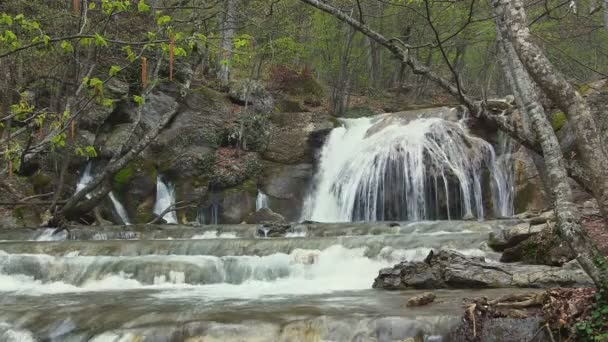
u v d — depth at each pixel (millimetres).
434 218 16703
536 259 8047
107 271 8734
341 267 8758
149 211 16953
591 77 18656
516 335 4930
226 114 19781
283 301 6586
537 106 5477
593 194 5355
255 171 18594
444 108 19047
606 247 7461
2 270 8977
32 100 14555
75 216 14453
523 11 5141
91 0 7383
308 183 19047
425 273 7398
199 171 18047
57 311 6312
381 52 29672
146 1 14492
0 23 6266
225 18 16688
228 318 5531
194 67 18234
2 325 6012
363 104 26891
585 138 4867
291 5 21297
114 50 15594
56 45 11508
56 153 15633
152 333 5340
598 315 4777
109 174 14258
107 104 6664
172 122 18625
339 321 5242
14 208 14430
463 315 5152
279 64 25156
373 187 17688
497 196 16516
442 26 20578
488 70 32125
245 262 8758
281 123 20016
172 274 8594
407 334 5078
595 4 12148
